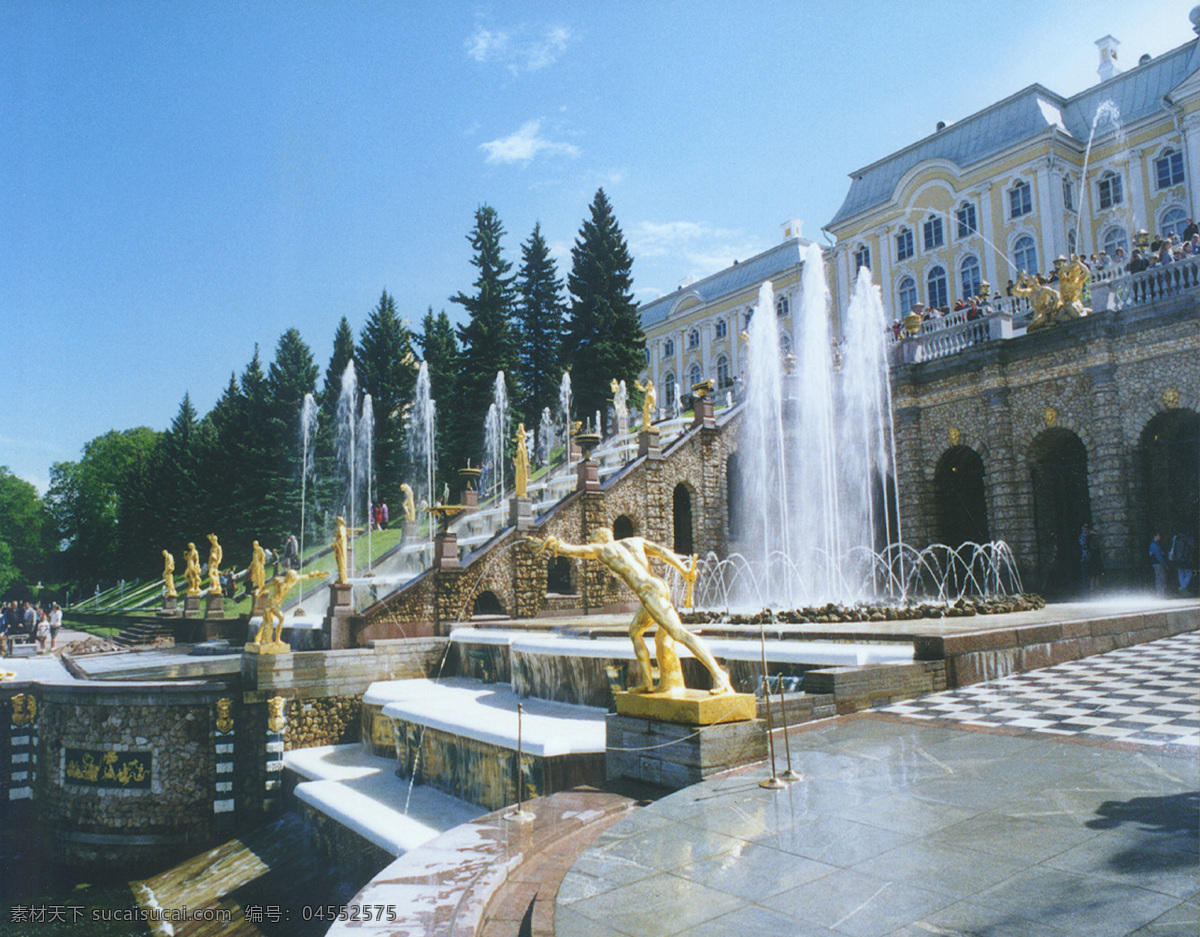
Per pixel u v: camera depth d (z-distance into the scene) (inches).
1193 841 223.3
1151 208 1860.2
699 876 216.7
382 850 520.1
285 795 784.3
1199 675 485.7
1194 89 1737.2
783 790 289.1
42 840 815.1
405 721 679.1
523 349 2763.3
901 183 2271.2
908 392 1289.4
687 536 1424.7
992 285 2062.0
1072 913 183.5
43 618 1544.0
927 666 478.0
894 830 243.3
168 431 2901.1
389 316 2792.8
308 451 2479.1
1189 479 1038.4
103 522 3420.3
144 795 771.4
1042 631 561.3
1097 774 291.9
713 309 3034.0
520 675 746.8
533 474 2006.6
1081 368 1074.1
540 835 275.3
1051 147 1956.2
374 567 1493.6
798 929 183.5
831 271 2513.5
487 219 2635.3
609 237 2596.0
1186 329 976.9
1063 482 1181.7
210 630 1326.3
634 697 347.3
